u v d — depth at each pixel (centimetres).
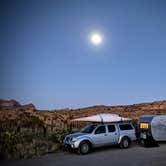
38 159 1302
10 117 2225
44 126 1975
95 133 1511
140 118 1795
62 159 1282
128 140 1642
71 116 2778
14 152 1371
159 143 1858
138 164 1109
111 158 1272
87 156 1357
